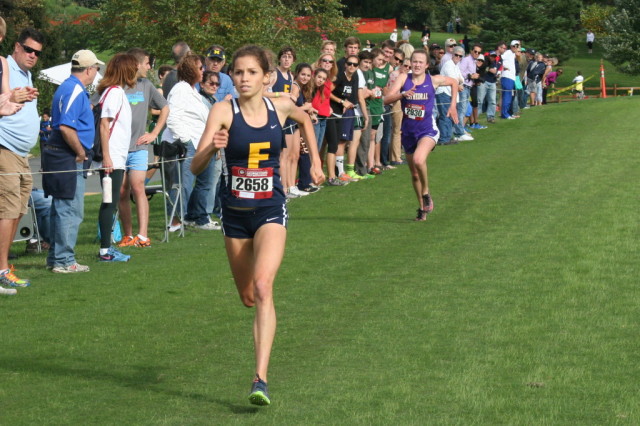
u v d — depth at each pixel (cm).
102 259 1894
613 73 10744
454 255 1833
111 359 1227
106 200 1841
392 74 3088
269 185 1088
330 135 2791
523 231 2047
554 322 1358
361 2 13750
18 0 8238
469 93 4212
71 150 1769
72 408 1036
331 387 1090
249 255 1120
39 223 2144
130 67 1905
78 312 1479
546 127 4259
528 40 10262
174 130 2211
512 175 2905
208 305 1512
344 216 2331
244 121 1077
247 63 1071
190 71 2217
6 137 1664
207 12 7400
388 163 3222
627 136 3819
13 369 1188
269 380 1122
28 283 1680
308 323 1378
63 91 1758
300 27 8938
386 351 1231
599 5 13588
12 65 1714
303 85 2634
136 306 1509
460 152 3500
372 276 1678
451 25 14150
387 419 980
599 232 2006
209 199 2292
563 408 1011
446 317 1395
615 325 1338
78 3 13775
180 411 1019
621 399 1039
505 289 1557
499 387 1084
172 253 1969
